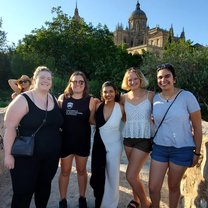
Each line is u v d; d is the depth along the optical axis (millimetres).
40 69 3529
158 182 3578
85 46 42156
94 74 36812
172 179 3539
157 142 3561
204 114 20688
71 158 4191
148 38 103062
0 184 5195
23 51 43375
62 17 43375
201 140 3441
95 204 4371
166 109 3439
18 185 3324
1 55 44438
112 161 4145
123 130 4082
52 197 4867
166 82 3443
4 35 47531
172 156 3469
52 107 3508
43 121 3352
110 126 4109
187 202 4078
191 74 24125
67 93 4145
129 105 3959
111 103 4164
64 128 4078
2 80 44062
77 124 4059
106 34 45562
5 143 3230
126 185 5516
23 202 3385
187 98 3418
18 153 3207
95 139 4242
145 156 3943
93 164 4254
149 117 3893
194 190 3773
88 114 4086
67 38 42156
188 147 3428
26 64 38438
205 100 22938
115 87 4180
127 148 4027
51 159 3482
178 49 28281
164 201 4828
